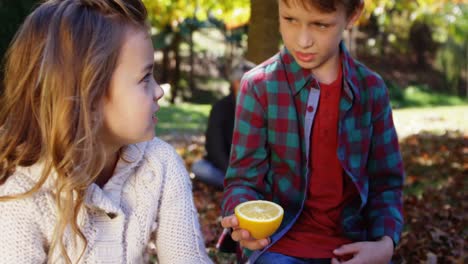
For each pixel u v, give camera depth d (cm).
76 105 162
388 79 2142
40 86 165
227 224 212
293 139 241
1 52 448
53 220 171
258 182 244
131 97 169
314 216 244
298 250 238
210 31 2230
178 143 896
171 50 2031
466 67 2144
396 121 1172
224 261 414
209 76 2164
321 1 216
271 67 247
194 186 589
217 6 855
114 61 166
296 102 242
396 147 259
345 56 243
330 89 241
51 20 164
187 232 195
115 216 179
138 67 170
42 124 164
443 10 1711
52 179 169
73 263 173
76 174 162
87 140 162
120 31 166
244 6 834
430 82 2153
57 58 162
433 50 2177
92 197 173
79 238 173
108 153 179
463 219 504
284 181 245
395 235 245
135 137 174
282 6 227
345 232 244
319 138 242
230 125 525
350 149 244
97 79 163
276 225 207
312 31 226
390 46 2212
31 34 166
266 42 550
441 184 611
